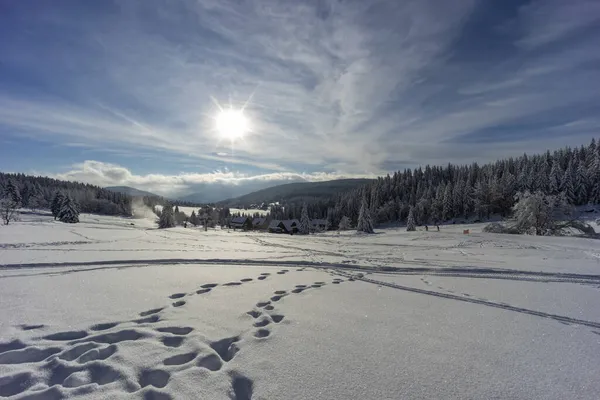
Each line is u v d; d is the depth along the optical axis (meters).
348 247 19.11
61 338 4.26
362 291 7.15
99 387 3.07
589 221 47.31
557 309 5.84
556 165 68.19
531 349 4.06
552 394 3.04
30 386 3.11
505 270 9.85
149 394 2.97
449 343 4.23
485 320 5.18
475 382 3.24
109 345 3.99
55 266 9.84
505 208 68.31
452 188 79.44
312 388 3.11
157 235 28.25
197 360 3.65
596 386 3.19
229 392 3.06
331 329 4.69
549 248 17.72
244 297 6.42
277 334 4.46
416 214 80.31
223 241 23.38
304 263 11.46
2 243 15.39
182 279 8.17
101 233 25.98
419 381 3.25
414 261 12.04
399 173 104.75
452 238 26.41
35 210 83.31
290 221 75.12
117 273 8.90
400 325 4.90
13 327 4.51
